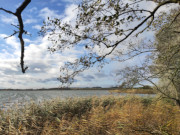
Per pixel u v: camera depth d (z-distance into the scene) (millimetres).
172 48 3146
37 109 4953
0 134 3416
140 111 4172
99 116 4273
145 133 2633
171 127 2750
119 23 1623
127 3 1616
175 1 1454
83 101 6871
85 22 1789
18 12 817
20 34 872
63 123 4102
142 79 3328
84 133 3582
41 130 3838
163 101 5207
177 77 4250
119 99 8008
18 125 3711
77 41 1877
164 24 3127
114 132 3242
